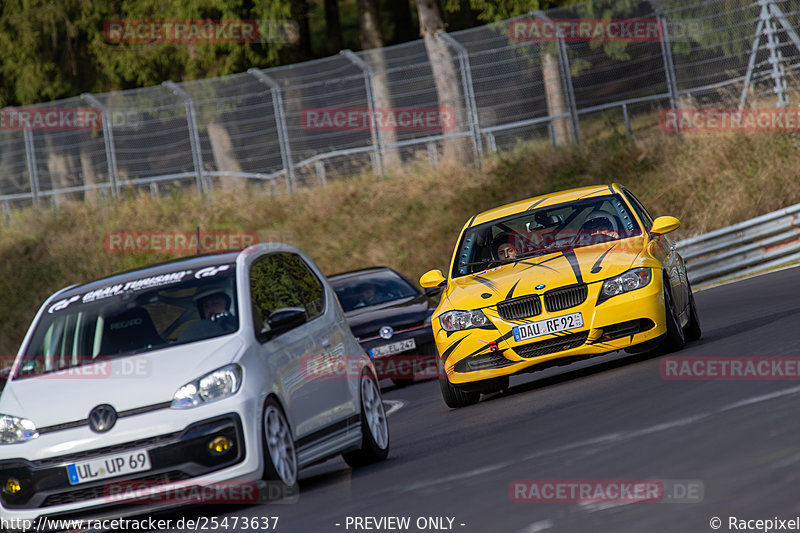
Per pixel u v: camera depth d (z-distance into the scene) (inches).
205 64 4879.4
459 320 1496.1
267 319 1106.1
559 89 3932.1
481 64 3986.2
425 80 4074.8
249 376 1016.2
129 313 1114.1
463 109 4020.7
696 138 3518.7
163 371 1021.2
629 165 3563.0
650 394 1182.9
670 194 3344.0
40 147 4357.8
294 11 4869.6
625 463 830.5
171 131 4185.5
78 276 4082.2
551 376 1683.1
